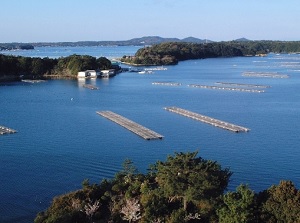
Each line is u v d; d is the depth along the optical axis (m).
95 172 69.38
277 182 65.12
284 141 89.25
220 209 42.00
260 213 40.75
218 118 115.69
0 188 62.22
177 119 114.38
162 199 45.12
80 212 45.72
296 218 38.59
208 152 81.25
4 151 82.38
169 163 46.62
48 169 70.94
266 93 165.75
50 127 104.75
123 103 144.12
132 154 80.06
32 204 56.56
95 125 106.81
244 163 74.25
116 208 46.69
